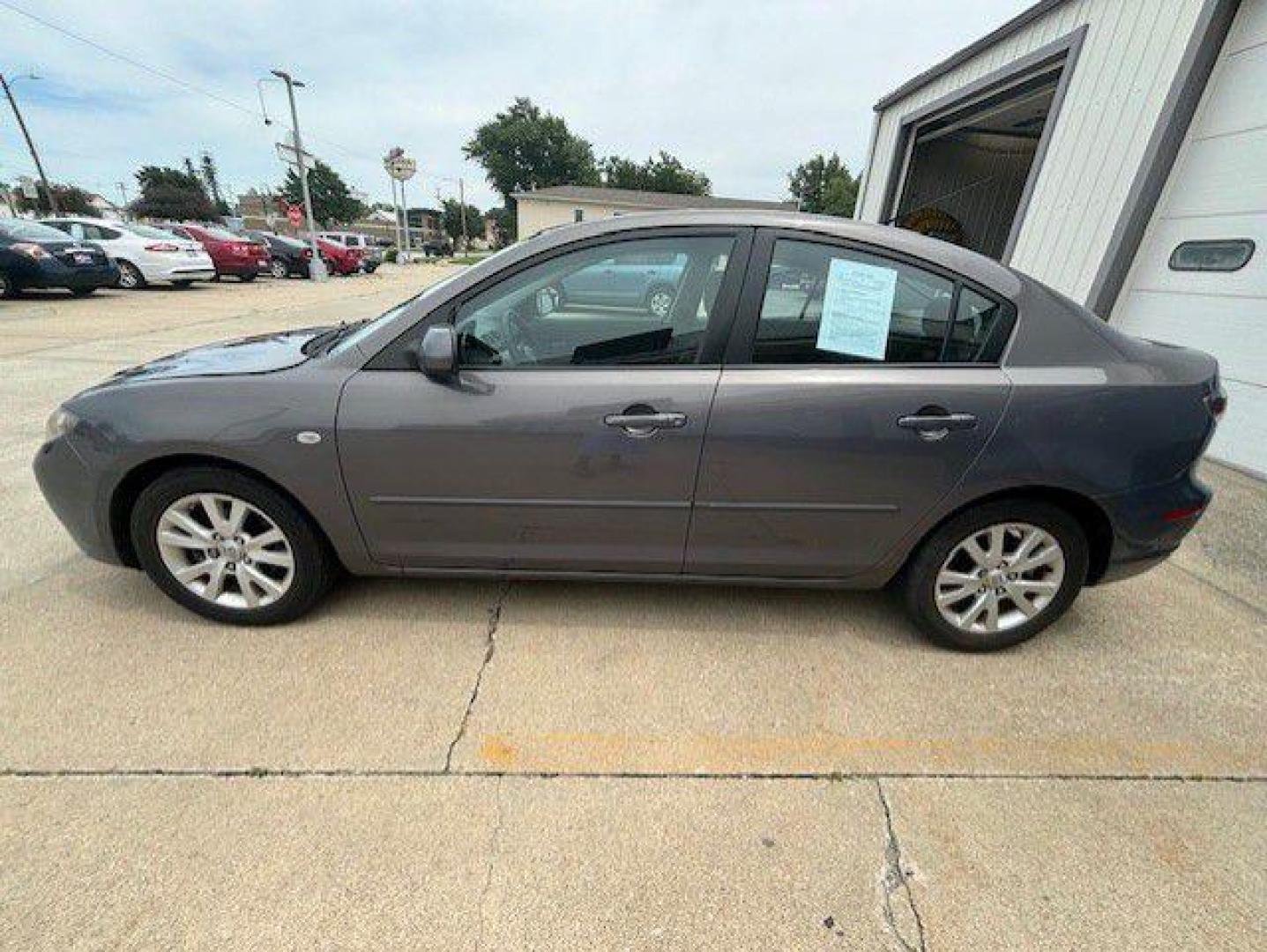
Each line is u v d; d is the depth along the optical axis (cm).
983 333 213
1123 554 227
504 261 215
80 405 223
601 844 163
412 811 170
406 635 240
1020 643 247
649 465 214
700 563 233
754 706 212
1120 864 162
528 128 6178
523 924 144
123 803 169
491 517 224
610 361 214
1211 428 217
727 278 212
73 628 238
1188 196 443
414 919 144
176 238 1417
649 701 213
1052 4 566
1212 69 423
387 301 1309
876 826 171
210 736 191
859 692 220
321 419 212
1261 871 161
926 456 212
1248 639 254
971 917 149
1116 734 205
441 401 211
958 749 197
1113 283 488
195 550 235
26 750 184
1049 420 209
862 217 1030
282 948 138
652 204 4000
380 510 223
